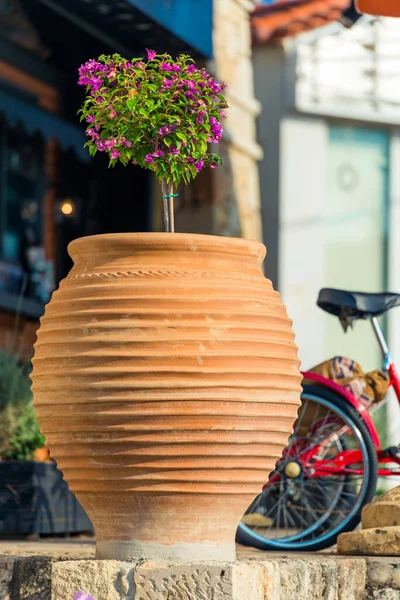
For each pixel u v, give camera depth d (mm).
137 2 8023
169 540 3539
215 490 3521
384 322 11867
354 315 5668
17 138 10984
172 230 3973
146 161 3863
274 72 12039
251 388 3508
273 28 11844
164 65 3842
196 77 3859
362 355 11914
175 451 3459
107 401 3459
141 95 3783
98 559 3590
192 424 3449
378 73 12117
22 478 5789
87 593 3461
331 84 12086
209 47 9312
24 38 10133
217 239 3654
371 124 12234
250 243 3734
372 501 5152
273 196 12016
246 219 11008
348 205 12250
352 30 12062
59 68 10836
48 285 10883
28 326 10531
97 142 3848
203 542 3561
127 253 3633
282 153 12000
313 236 12078
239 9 10984
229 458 3514
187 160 3930
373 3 5848
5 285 10617
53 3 8695
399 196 12281
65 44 10250
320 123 12156
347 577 4066
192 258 3633
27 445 6281
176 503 3512
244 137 11039
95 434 3496
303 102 11953
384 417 9148
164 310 3496
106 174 11391
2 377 6375
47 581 3697
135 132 3836
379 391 5648
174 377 3443
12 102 8758
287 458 5613
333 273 12180
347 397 5500
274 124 12039
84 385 3494
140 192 11289
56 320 3633
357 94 12102
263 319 3615
